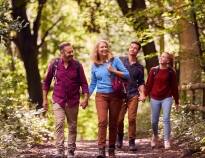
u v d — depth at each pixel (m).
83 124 36.38
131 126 13.13
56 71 10.94
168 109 13.22
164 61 13.19
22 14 23.17
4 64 28.48
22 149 12.17
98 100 10.87
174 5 16.67
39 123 14.80
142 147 14.14
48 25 32.09
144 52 21.89
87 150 13.55
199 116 14.66
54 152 12.45
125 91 10.87
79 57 35.19
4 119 13.49
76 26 32.75
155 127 13.62
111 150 11.20
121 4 22.45
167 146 13.16
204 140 10.82
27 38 24.31
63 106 10.91
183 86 16.30
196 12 15.06
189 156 11.23
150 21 18.69
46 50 33.19
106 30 26.80
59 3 31.42
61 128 10.92
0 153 10.55
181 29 17.19
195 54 16.36
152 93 13.38
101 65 10.91
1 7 12.02
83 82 10.96
